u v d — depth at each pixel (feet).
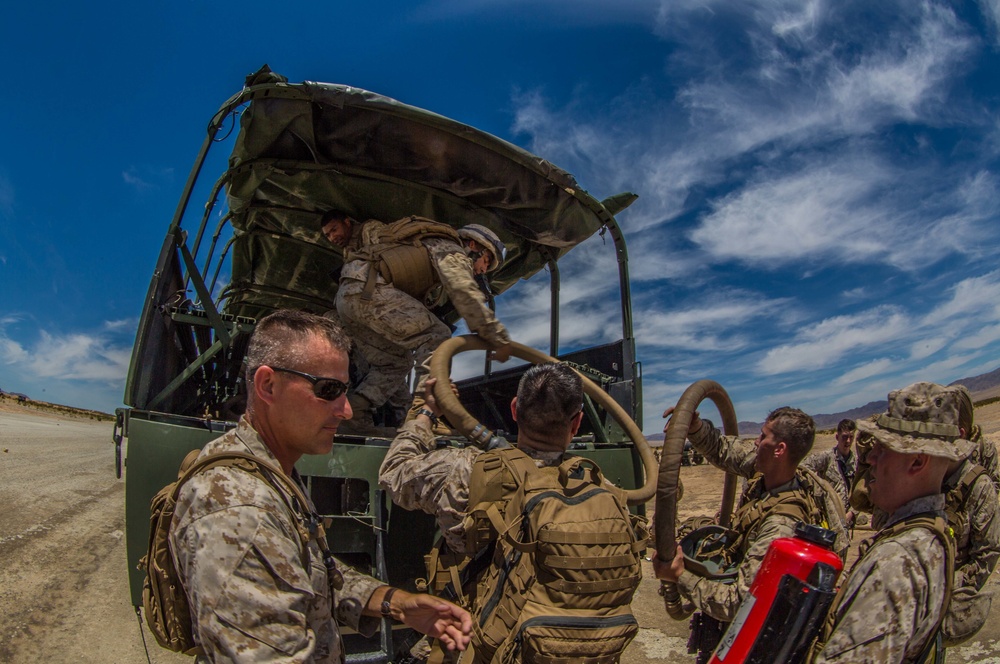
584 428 14.99
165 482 9.27
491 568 6.61
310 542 5.13
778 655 5.39
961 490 8.23
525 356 10.00
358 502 10.09
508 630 6.15
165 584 4.80
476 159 12.88
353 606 6.00
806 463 17.37
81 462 41.14
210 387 14.52
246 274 17.65
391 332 11.98
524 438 7.36
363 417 12.51
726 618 7.41
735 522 8.63
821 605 5.33
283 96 11.64
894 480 5.76
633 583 6.42
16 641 13.52
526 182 13.44
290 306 18.85
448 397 7.68
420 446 8.14
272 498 4.75
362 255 12.25
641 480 13.29
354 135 12.39
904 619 5.00
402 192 13.69
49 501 26.43
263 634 4.36
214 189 13.93
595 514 6.39
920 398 5.74
